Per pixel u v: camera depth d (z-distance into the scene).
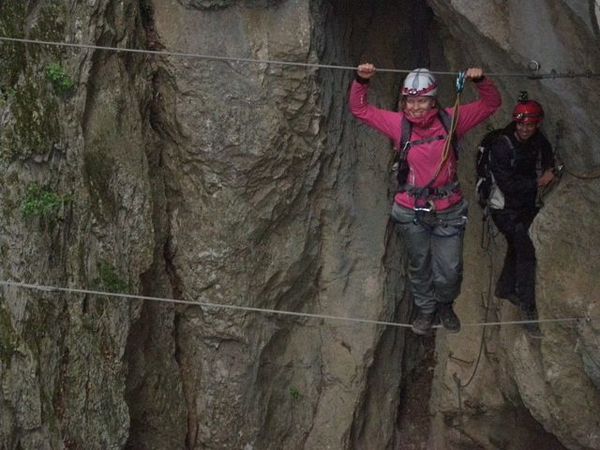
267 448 10.55
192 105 9.58
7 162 8.09
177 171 9.86
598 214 8.22
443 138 6.77
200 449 10.40
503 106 9.11
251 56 9.51
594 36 7.12
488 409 10.54
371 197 10.68
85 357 8.49
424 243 7.09
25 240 8.09
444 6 8.42
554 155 8.27
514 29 7.68
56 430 8.17
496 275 10.18
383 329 10.76
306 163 10.04
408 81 6.65
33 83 8.34
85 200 8.59
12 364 7.91
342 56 10.24
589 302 8.23
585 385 8.64
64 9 8.62
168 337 9.91
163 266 9.80
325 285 10.70
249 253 9.98
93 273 8.66
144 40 9.46
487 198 8.41
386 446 11.16
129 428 9.35
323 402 10.77
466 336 10.66
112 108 8.98
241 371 10.20
